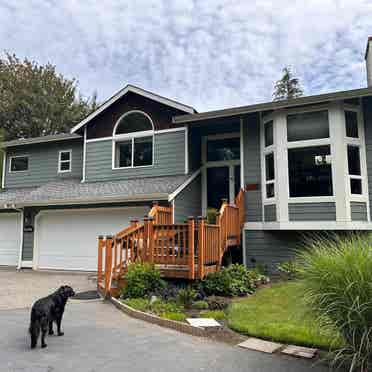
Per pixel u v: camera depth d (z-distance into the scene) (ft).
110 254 23.84
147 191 34.50
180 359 12.73
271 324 16.60
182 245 24.12
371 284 10.63
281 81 93.66
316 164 30.83
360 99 31.60
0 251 43.60
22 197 43.24
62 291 15.64
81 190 40.01
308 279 12.01
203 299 22.12
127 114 42.50
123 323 17.62
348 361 11.83
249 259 33.73
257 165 34.63
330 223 29.73
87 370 11.66
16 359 12.54
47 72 83.76
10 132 77.82
